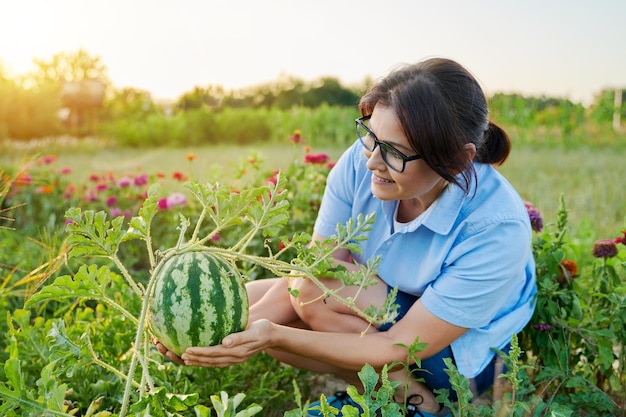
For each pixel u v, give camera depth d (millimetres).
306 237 2178
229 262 2236
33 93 22438
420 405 2537
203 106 22797
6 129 21156
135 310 2949
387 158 2092
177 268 1989
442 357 2469
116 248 2098
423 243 2492
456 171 2074
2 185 3525
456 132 2014
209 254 2072
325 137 20578
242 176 4898
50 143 19078
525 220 2383
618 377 2777
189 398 1701
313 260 2240
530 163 11000
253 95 33531
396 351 2309
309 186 4391
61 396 1769
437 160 2021
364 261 2693
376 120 2086
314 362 2711
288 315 2652
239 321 2055
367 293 2516
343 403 2455
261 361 2943
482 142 2283
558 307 2787
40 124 22656
